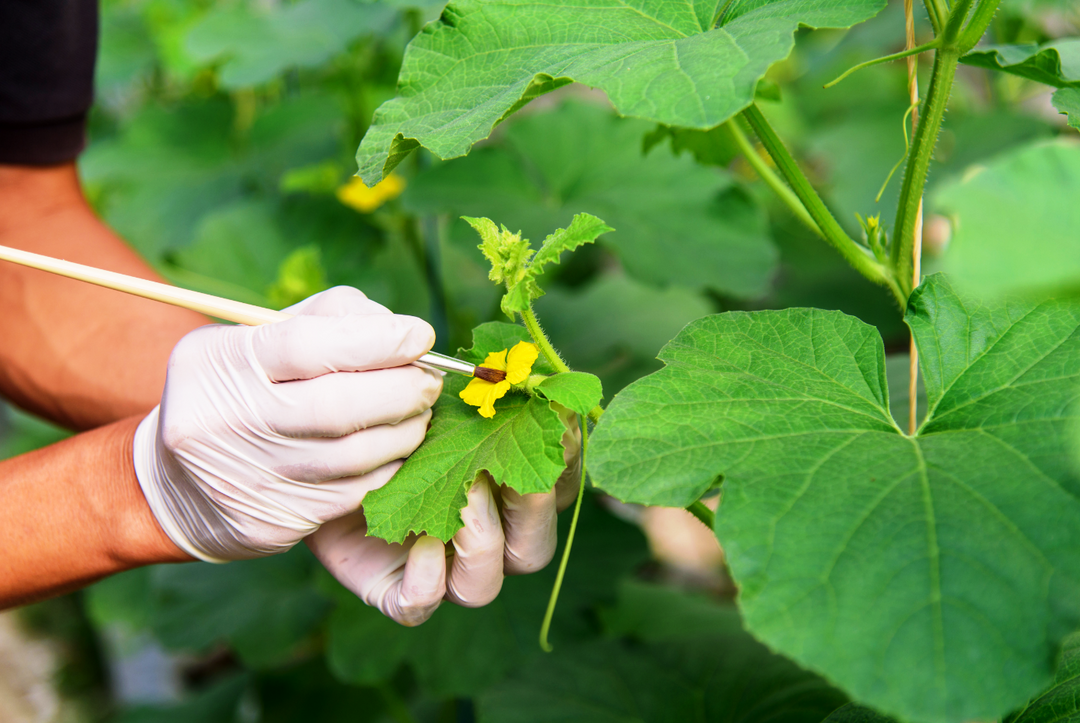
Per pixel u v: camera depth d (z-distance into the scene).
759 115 0.77
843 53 1.51
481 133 0.70
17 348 0.96
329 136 1.39
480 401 0.72
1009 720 0.73
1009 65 0.74
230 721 1.56
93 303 0.96
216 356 0.78
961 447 0.68
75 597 2.06
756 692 0.92
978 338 0.71
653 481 0.68
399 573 0.82
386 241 1.32
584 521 1.10
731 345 0.73
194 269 1.27
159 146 1.57
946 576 0.64
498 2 0.74
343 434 0.76
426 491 0.73
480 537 0.76
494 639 1.03
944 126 1.40
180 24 1.63
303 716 1.47
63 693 1.90
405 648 1.04
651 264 1.14
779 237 1.50
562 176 1.22
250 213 1.30
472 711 1.08
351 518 0.83
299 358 0.75
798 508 0.66
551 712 0.93
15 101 0.96
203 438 0.77
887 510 0.66
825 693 0.90
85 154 1.61
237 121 1.59
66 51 0.97
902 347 1.43
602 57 0.71
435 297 1.15
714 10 0.73
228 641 1.32
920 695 0.63
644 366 1.23
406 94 0.74
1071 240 0.60
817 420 0.70
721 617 1.23
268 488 0.78
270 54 1.30
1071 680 0.73
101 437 0.85
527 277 0.71
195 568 1.43
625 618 1.25
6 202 0.99
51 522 0.83
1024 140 1.33
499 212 1.16
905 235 0.77
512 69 0.73
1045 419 0.68
